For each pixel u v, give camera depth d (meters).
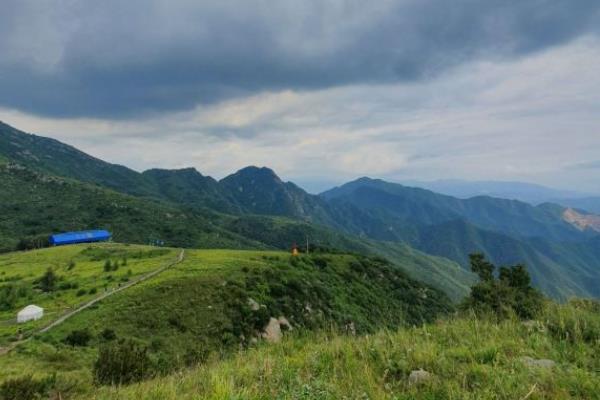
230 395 5.44
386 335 8.49
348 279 106.69
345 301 89.25
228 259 102.75
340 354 7.76
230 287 73.56
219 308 65.06
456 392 5.25
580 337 7.28
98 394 8.45
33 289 81.12
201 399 5.80
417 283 128.75
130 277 84.25
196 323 58.94
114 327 54.81
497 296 11.55
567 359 6.36
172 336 53.56
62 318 59.50
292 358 7.93
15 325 58.06
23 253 134.12
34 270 104.19
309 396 5.36
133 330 54.31
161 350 46.41
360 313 84.56
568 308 9.20
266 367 6.96
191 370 8.70
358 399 5.30
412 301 107.94
